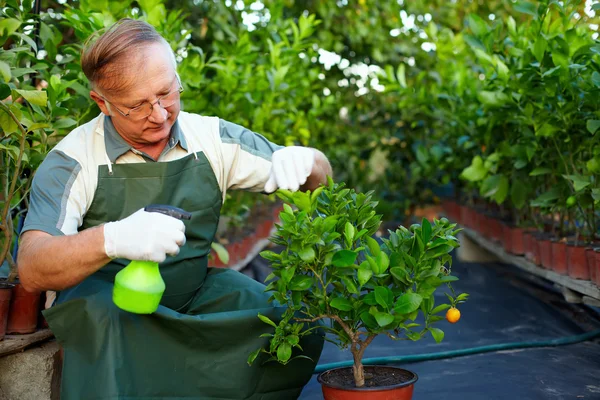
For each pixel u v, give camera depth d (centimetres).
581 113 288
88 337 176
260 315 179
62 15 259
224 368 187
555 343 295
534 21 312
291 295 182
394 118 664
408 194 711
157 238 163
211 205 210
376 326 176
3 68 195
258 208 609
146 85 180
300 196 176
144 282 167
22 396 202
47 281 171
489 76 358
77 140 197
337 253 171
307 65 522
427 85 670
